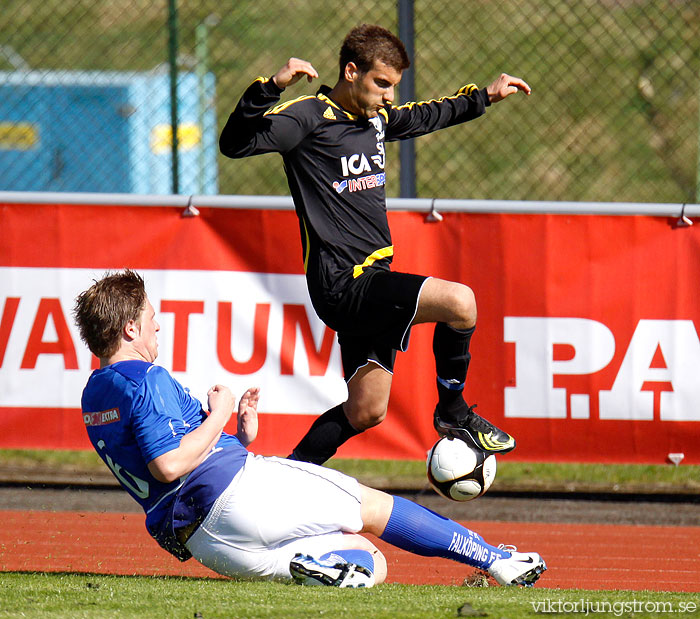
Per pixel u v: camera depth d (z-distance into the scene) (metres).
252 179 40.50
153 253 19.00
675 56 46.00
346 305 13.16
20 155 36.78
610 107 44.75
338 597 9.42
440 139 43.53
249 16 46.44
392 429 18.94
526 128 44.09
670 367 18.53
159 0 49.03
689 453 18.55
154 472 10.23
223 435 11.22
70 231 19.03
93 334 10.60
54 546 16.27
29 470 21.39
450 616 8.51
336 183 13.31
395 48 13.20
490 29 44.50
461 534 11.80
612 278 18.55
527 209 18.56
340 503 11.16
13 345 19.12
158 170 36.56
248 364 18.92
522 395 18.72
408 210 18.77
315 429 14.40
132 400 10.25
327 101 13.46
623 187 42.12
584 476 21.42
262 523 10.65
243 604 8.97
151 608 8.80
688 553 16.70
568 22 45.78
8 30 47.47
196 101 37.41
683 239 18.44
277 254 18.83
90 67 45.41
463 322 12.84
